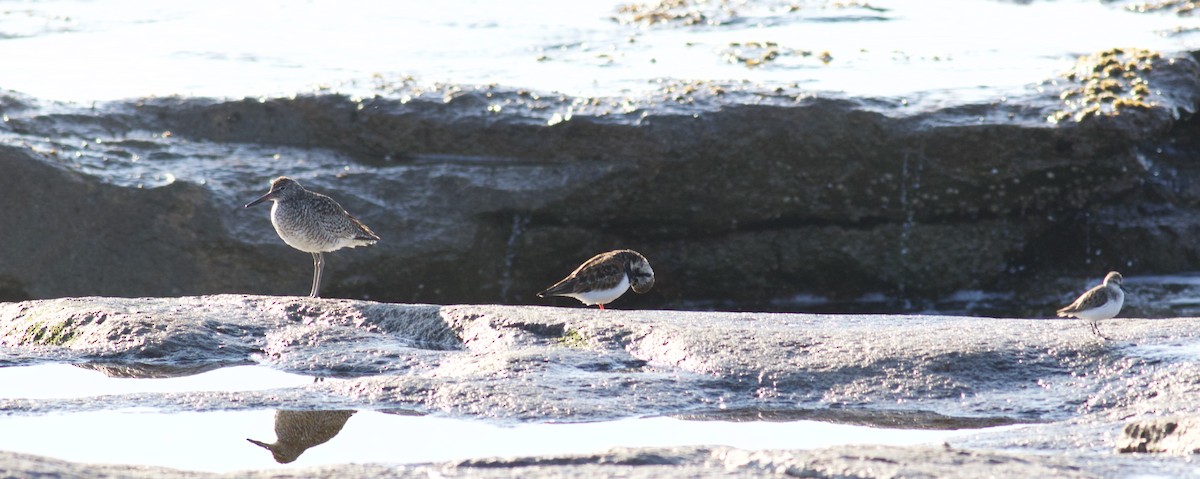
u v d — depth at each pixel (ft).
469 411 27.50
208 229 52.54
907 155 54.70
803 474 20.27
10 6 85.61
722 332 32.22
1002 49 69.41
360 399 28.30
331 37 75.56
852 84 59.67
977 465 20.61
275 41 74.08
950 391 29.09
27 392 29.43
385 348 32.65
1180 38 70.44
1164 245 59.26
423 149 56.13
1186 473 20.66
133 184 52.65
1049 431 25.77
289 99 56.90
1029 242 58.44
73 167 52.85
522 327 33.53
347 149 56.75
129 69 65.46
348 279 53.47
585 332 32.83
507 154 55.52
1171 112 56.59
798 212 56.18
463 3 87.86
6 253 52.42
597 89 58.70
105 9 84.99
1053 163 55.16
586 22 80.74
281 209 43.39
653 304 58.13
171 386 30.07
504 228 55.21
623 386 29.07
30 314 34.96
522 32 76.84
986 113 55.47
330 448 25.16
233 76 63.72
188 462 24.20
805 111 54.49
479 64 66.28
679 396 28.63
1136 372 29.55
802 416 27.96
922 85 59.72
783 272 57.67
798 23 78.59
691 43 71.46
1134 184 56.95
